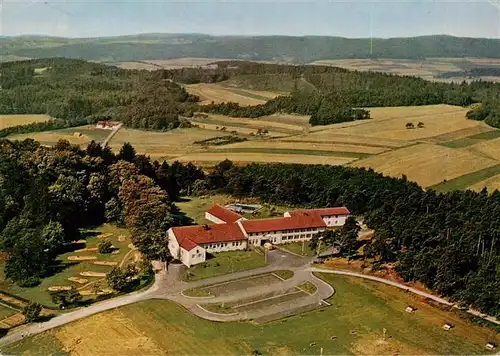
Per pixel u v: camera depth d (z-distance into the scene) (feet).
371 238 519.60
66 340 339.98
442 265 422.82
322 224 545.85
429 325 374.63
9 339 339.57
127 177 583.99
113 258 474.90
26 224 487.20
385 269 463.83
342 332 361.92
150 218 500.74
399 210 551.18
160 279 433.07
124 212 547.49
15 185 531.50
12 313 373.81
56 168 566.36
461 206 559.79
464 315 388.78
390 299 411.13
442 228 501.56
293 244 526.57
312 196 642.22
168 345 338.13
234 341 345.51
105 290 410.72
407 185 638.53
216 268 458.91
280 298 407.85
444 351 343.87
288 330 361.71
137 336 346.95
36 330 350.43
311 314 384.68
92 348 332.19
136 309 382.63
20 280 425.28
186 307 388.16
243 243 506.89
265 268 463.42
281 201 646.74
